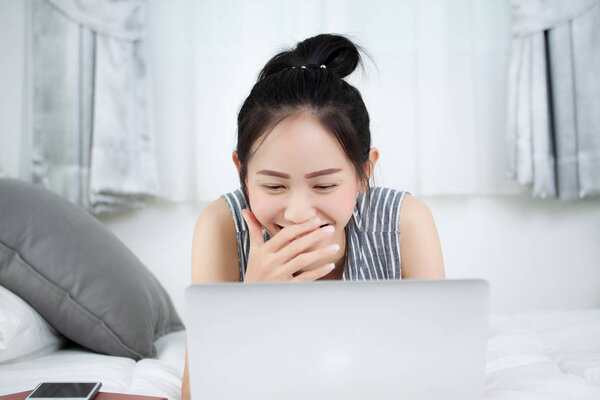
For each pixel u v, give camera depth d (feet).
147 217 7.37
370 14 7.17
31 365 3.64
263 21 7.12
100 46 6.81
